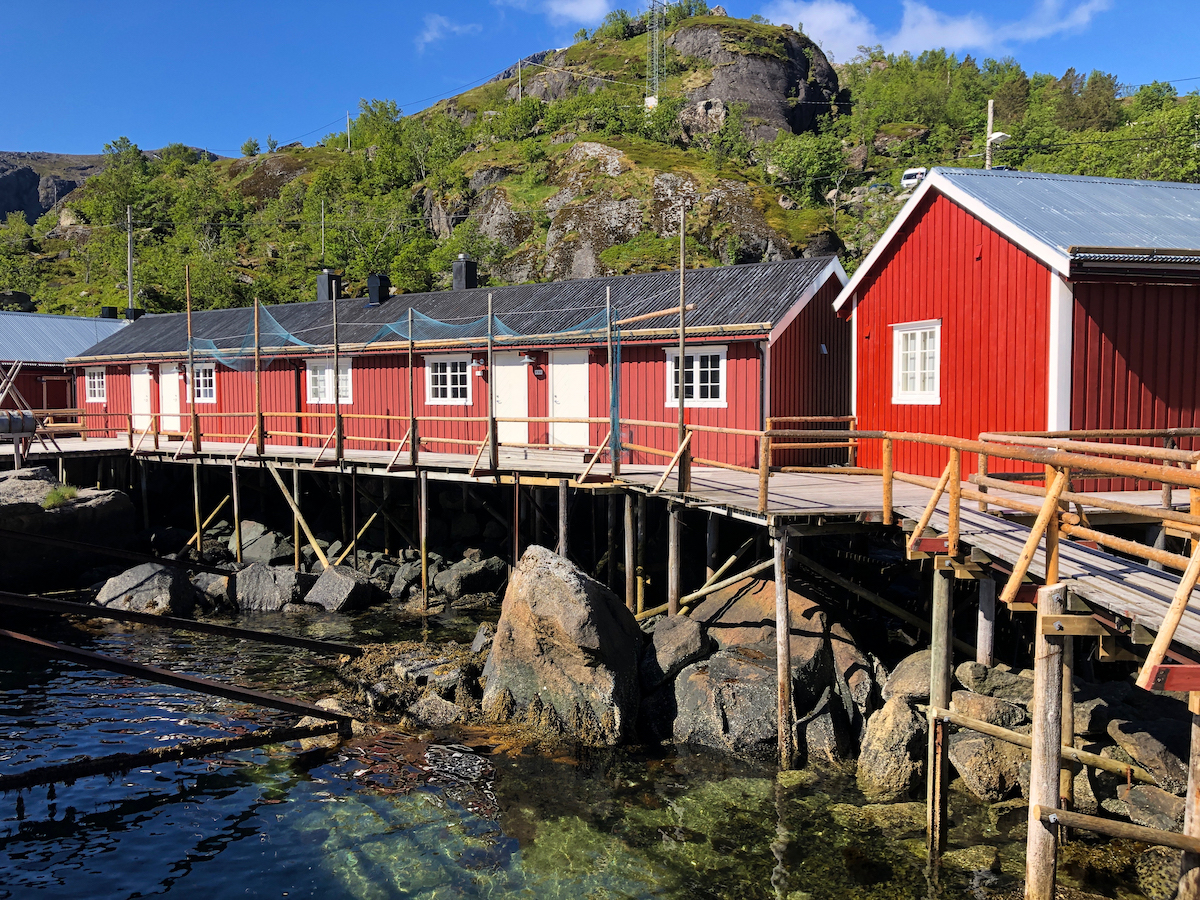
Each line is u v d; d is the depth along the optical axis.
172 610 16.03
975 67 116.31
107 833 8.40
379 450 21.58
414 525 18.41
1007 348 11.58
